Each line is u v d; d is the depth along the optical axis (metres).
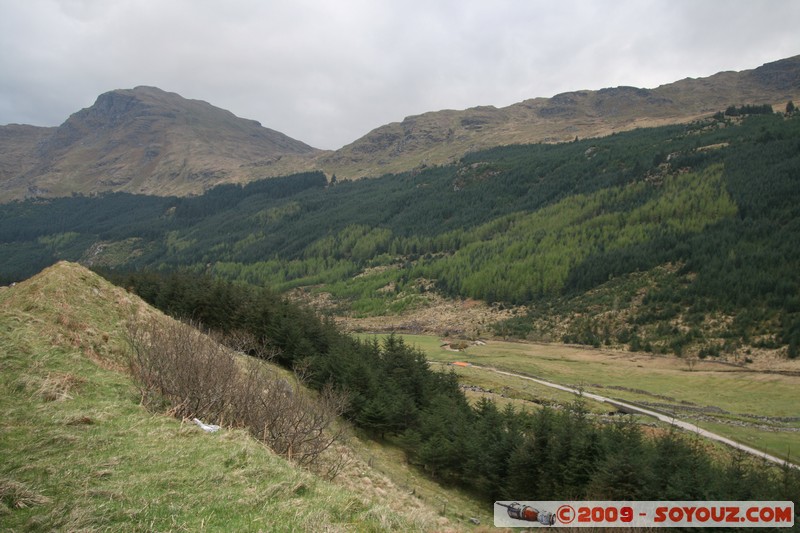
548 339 112.81
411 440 43.25
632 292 123.50
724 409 62.97
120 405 18.05
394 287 183.12
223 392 21.30
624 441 35.16
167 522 10.98
